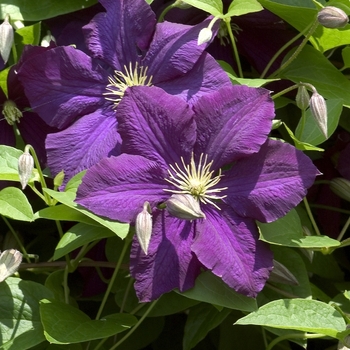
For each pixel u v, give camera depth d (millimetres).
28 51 497
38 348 490
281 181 456
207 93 486
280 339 485
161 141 462
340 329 448
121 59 512
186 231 456
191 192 465
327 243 466
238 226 458
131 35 511
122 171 448
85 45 547
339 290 538
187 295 450
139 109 458
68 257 495
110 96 509
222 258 447
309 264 539
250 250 453
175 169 465
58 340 440
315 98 481
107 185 443
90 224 458
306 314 450
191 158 466
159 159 462
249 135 460
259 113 461
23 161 449
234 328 535
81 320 464
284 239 465
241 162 466
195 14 546
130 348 528
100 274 524
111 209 439
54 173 482
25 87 498
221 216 461
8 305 475
